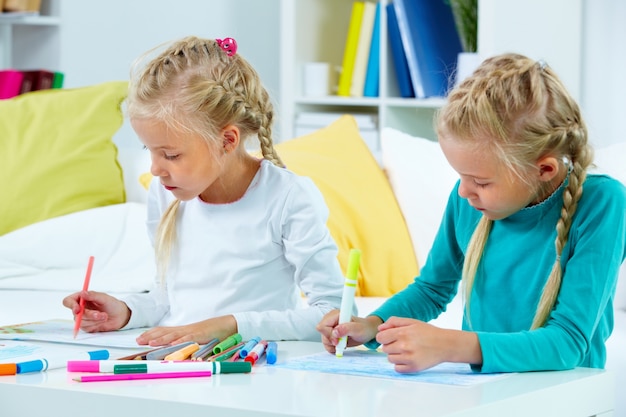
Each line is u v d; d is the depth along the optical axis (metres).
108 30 4.04
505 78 1.30
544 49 3.64
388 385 1.14
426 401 1.05
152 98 1.46
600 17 3.69
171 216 1.69
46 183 2.74
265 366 1.26
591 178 1.37
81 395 1.09
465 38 3.93
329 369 1.24
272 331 1.50
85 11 3.94
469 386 1.14
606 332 1.40
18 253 2.51
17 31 3.95
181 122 1.46
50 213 2.71
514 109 1.28
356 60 3.99
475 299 1.45
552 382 1.18
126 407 1.06
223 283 1.64
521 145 1.27
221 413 1.01
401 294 1.53
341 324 1.35
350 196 2.58
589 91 3.74
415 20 3.84
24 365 1.20
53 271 2.50
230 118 1.53
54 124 2.83
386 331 1.23
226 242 1.64
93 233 2.57
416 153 2.71
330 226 2.48
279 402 1.04
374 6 3.95
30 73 3.59
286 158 2.66
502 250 1.42
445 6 3.96
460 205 1.51
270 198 1.63
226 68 1.56
